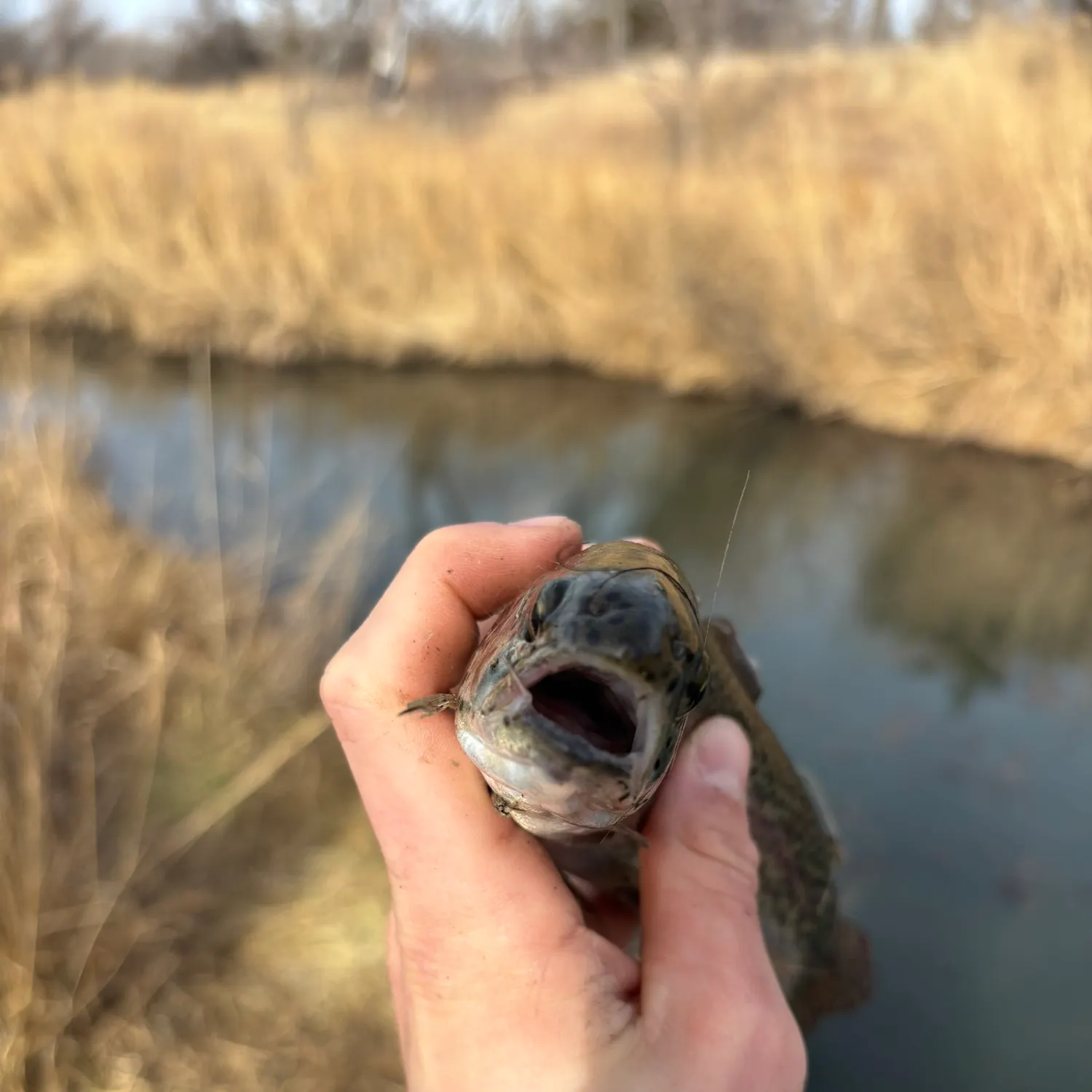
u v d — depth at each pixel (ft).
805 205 31.58
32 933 10.04
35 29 56.08
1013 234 26.13
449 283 36.42
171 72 65.46
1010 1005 12.07
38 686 11.49
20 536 15.03
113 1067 10.45
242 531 20.86
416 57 58.39
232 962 11.80
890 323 29.14
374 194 37.63
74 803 11.98
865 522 25.11
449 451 28.84
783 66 52.80
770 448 29.27
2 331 35.70
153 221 36.91
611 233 35.60
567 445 29.86
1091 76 24.76
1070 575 22.24
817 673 18.58
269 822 13.41
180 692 14.23
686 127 48.75
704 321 32.89
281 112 48.49
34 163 38.32
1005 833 14.42
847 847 14.17
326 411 31.53
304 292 35.47
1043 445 25.94
